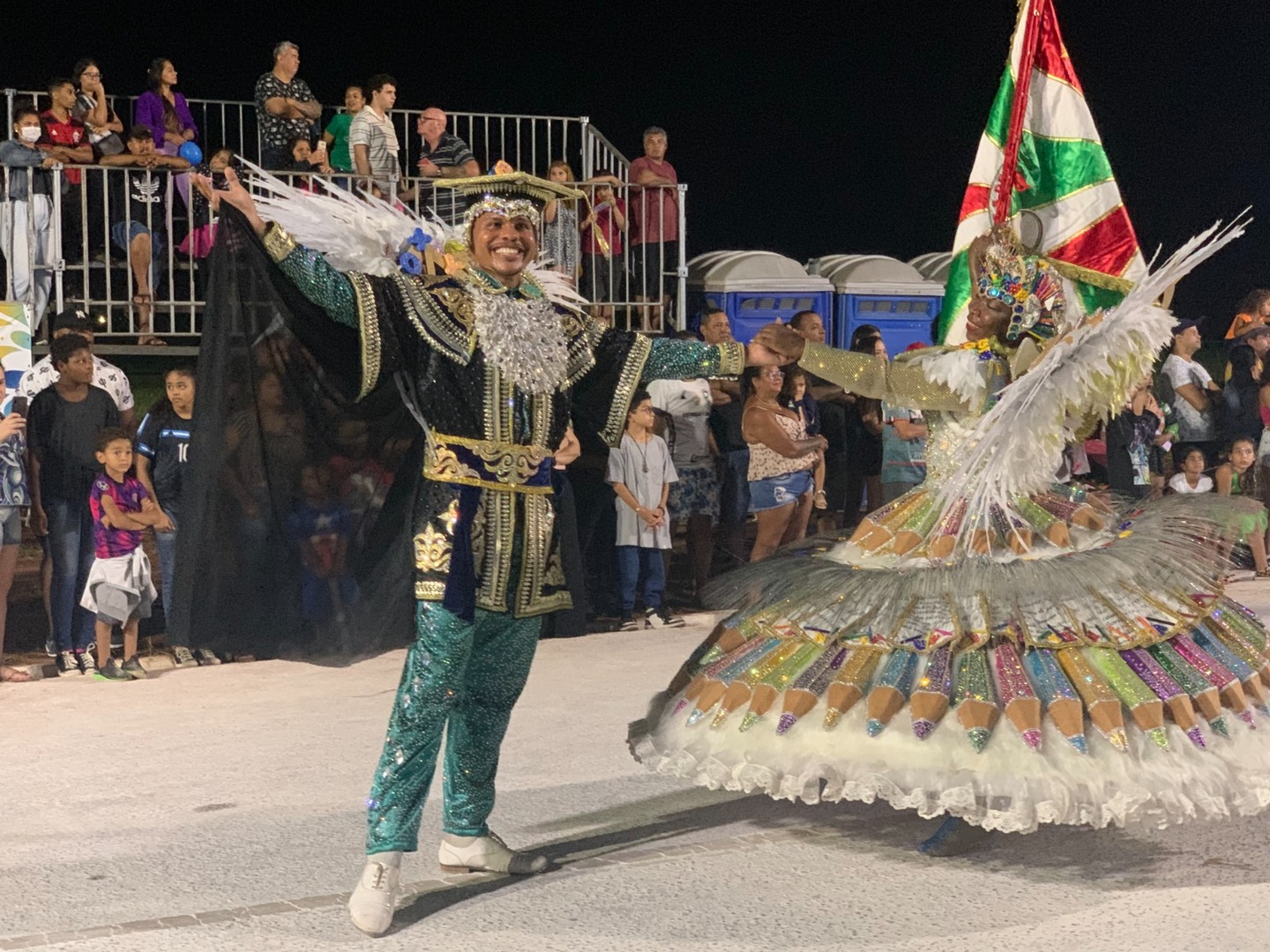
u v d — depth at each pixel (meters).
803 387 9.16
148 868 4.47
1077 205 7.01
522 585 4.27
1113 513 4.64
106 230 10.00
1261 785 4.06
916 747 4.01
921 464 9.46
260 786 5.32
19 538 7.39
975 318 4.58
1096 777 3.92
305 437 4.30
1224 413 10.77
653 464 8.51
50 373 7.78
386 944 3.88
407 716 4.04
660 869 4.42
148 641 8.18
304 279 4.02
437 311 4.17
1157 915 3.98
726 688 4.32
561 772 5.47
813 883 4.28
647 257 11.60
